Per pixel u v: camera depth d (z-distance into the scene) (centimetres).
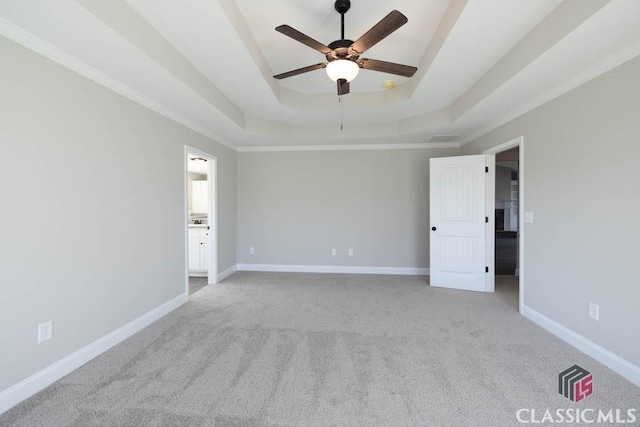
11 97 179
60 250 210
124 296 269
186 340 265
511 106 314
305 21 240
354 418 169
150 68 229
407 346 254
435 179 440
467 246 421
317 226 529
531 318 309
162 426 162
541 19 207
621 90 208
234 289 425
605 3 162
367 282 462
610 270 218
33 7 159
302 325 298
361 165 519
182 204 360
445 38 231
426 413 173
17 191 183
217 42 234
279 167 533
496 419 168
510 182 984
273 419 168
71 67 215
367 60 220
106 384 200
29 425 162
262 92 336
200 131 403
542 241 290
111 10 179
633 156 201
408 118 432
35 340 193
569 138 254
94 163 237
